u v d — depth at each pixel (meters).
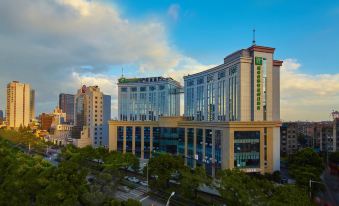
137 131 133.00
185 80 134.62
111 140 134.75
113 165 86.44
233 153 84.75
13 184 52.56
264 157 89.56
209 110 113.62
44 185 54.53
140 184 87.31
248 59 93.69
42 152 163.12
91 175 93.44
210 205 62.56
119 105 162.25
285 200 45.12
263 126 89.06
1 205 49.91
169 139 121.75
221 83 105.50
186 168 76.38
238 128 85.94
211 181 62.97
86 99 177.25
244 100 92.81
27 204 51.34
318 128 146.00
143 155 130.62
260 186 55.00
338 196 69.50
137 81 160.00
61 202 49.53
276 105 106.56
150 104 156.62
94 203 53.09
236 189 51.28
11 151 89.25
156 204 68.44
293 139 140.25
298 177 70.25
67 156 101.75
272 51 96.06
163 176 74.25
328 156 108.69
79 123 185.12
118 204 50.16
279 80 107.44
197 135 103.62
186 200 68.56
